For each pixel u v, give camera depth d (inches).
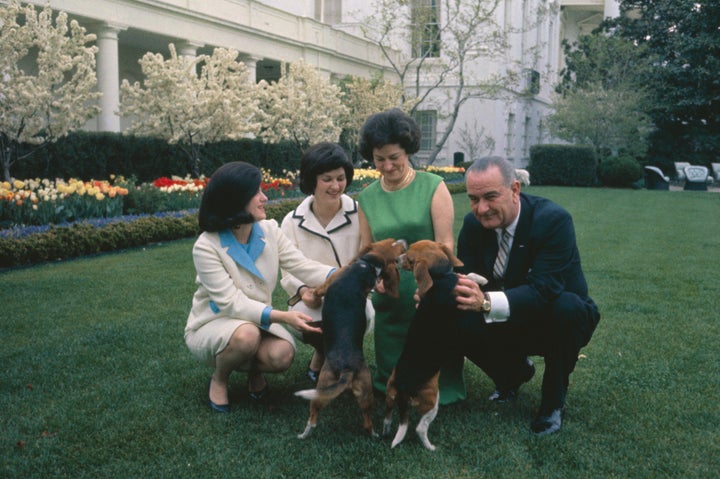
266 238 129.7
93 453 106.7
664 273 278.1
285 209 462.3
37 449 107.7
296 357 164.1
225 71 534.0
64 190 340.8
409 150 128.9
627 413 126.2
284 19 844.6
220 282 122.3
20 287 232.2
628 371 150.3
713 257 322.7
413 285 131.5
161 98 488.4
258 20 786.8
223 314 124.4
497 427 119.0
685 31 1182.9
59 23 388.5
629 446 111.0
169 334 175.9
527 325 123.9
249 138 709.9
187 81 505.7
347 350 108.3
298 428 118.8
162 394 133.3
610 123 1019.3
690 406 129.3
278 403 132.1
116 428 116.8
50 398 130.3
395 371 110.6
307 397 101.6
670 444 111.8
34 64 618.8
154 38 681.6
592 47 1092.5
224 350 121.2
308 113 628.1
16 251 275.3
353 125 789.2
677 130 1224.8
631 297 230.4
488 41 975.0
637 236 402.3
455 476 100.4
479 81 1026.1
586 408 128.8
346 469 102.7
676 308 214.1
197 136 518.3
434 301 109.3
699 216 539.5
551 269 118.5
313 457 106.3
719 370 151.6
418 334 109.3
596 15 1676.9
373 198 135.8
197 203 434.9
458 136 1179.3
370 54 1093.8
